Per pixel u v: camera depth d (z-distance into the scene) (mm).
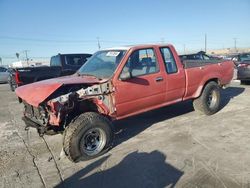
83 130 4586
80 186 3895
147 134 5887
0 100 12766
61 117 4625
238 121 6344
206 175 3896
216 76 7102
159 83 5750
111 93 5066
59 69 11750
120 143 5449
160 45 5965
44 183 4062
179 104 8508
